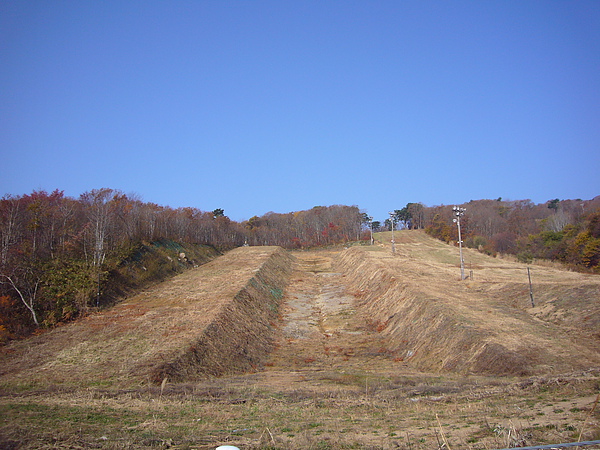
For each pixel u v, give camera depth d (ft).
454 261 240.94
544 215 404.98
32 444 35.86
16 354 84.43
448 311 104.99
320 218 433.48
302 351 106.42
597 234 223.30
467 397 57.11
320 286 198.70
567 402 47.93
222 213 414.62
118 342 91.09
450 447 35.22
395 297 136.56
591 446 30.78
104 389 64.34
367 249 255.70
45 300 112.16
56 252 141.59
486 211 393.29
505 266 211.61
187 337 90.79
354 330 125.59
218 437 40.78
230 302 120.78
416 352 97.30
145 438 39.40
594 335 90.22
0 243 123.03
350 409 54.34
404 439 38.88
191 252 234.58
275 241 394.11
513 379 68.85
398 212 481.05
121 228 183.11
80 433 40.01
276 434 42.63
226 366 86.89
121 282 143.02
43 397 57.67
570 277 165.78
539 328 96.53
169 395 60.75
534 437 35.63
